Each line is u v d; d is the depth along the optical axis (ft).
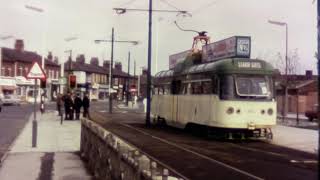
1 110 214.69
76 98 153.99
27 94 371.76
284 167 57.98
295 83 252.62
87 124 59.77
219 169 55.93
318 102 18.74
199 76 99.71
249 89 89.86
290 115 222.07
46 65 395.96
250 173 53.16
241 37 92.63
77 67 440.86
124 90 406.21
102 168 44.62
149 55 132.36
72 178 48.01
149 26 132.87
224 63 90.22
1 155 65.92
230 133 90.68
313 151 75.36
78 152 68.95
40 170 52.95
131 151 30.71
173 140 90.74
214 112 91.40
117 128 121.19
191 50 117.80
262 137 91.50
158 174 23.44
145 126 128.77
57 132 102.53
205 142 87.45
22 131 105.70
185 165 58.85
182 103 108.58
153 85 136.36
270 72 91.09
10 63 360.48
